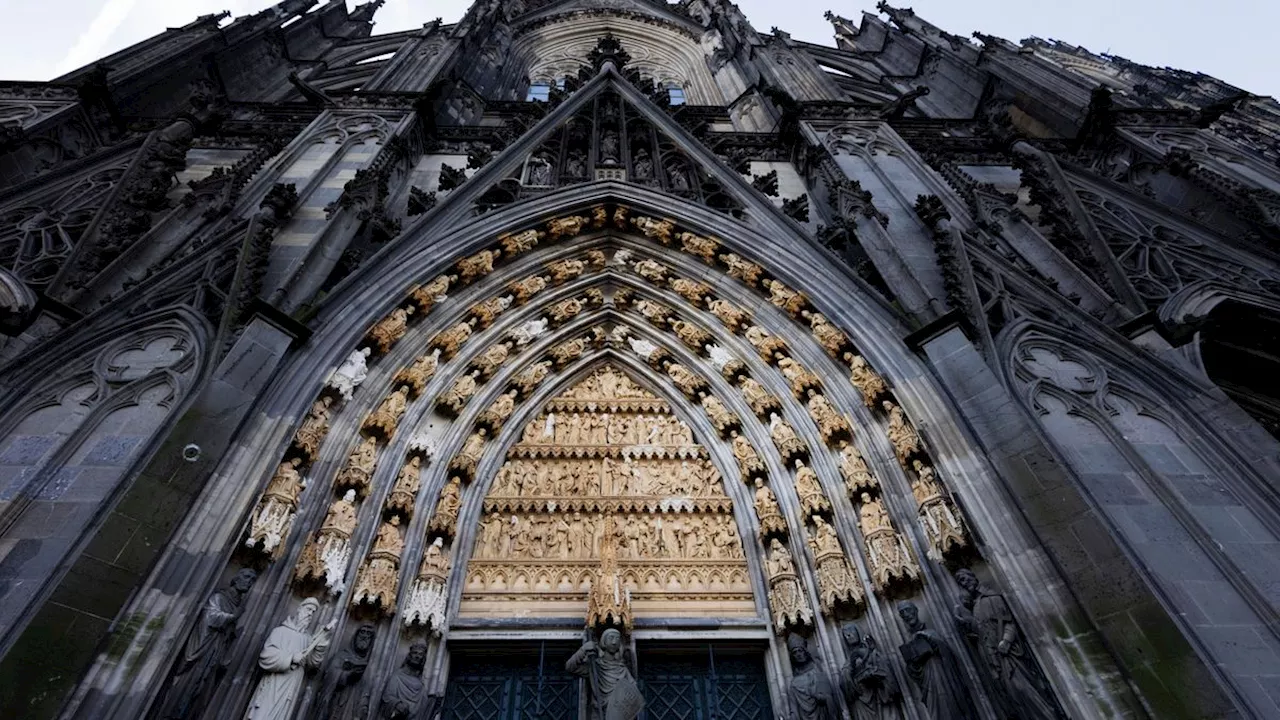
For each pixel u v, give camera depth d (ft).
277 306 30.91
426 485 34.24
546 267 45.16
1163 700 19.89
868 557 29.99
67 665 19.03
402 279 36.78
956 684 24.12
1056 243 45.16
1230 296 38.52
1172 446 29.07
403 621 29.60
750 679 31.45
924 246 39.50
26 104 50.88
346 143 48.96
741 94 77.41
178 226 40.29
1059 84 65.62
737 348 41.91
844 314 36.32
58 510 23.52
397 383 35.55
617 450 40.86
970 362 30.32
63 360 29.04
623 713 26.00
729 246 42.98
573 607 33.27
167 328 30.68
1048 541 24.07
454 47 72.13
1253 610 23.17
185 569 22.26
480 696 30.32
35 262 36.09
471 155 49.93
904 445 30.30
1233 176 51.52
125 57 59.47
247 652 24.07
